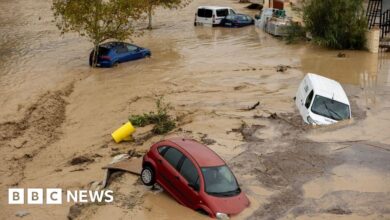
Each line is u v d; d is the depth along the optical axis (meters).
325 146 17.59
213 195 12.93
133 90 25.03
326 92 20.77
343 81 27.44
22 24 42.03
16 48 33.56
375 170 15.78
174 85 26.00
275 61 31.67
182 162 13.65
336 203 13.65
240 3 57.28
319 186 14.61
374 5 41.94
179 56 32.31
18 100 23.00
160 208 13.20
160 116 20.42
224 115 21.17
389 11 39.38
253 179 14.90
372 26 39.75
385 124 20.05
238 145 17.53
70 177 15.71
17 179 15.87
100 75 27.64
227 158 16.33
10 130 19.59
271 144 17.70
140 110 22.14
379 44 35.56
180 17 47.09
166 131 19.31
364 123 20.16
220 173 13.47
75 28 29.83
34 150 18.12
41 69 28.50
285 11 43.88
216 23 42.75
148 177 14.30
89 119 21.20
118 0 29.44
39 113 21.48
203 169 13.29
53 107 22.36
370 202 13.73
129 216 12.84
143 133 19.31
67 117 21.52
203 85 26.05
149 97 24.02
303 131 19.09
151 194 13.95
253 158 16.34
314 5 36.19
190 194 13.13
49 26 41.22
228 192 13.19
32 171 16.47
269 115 21.16
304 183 14.77
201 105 22.78
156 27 42.16
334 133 18.92
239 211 12.90
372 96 24.50
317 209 13.29
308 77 22.30
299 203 13.59
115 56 29.38
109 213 13.04
